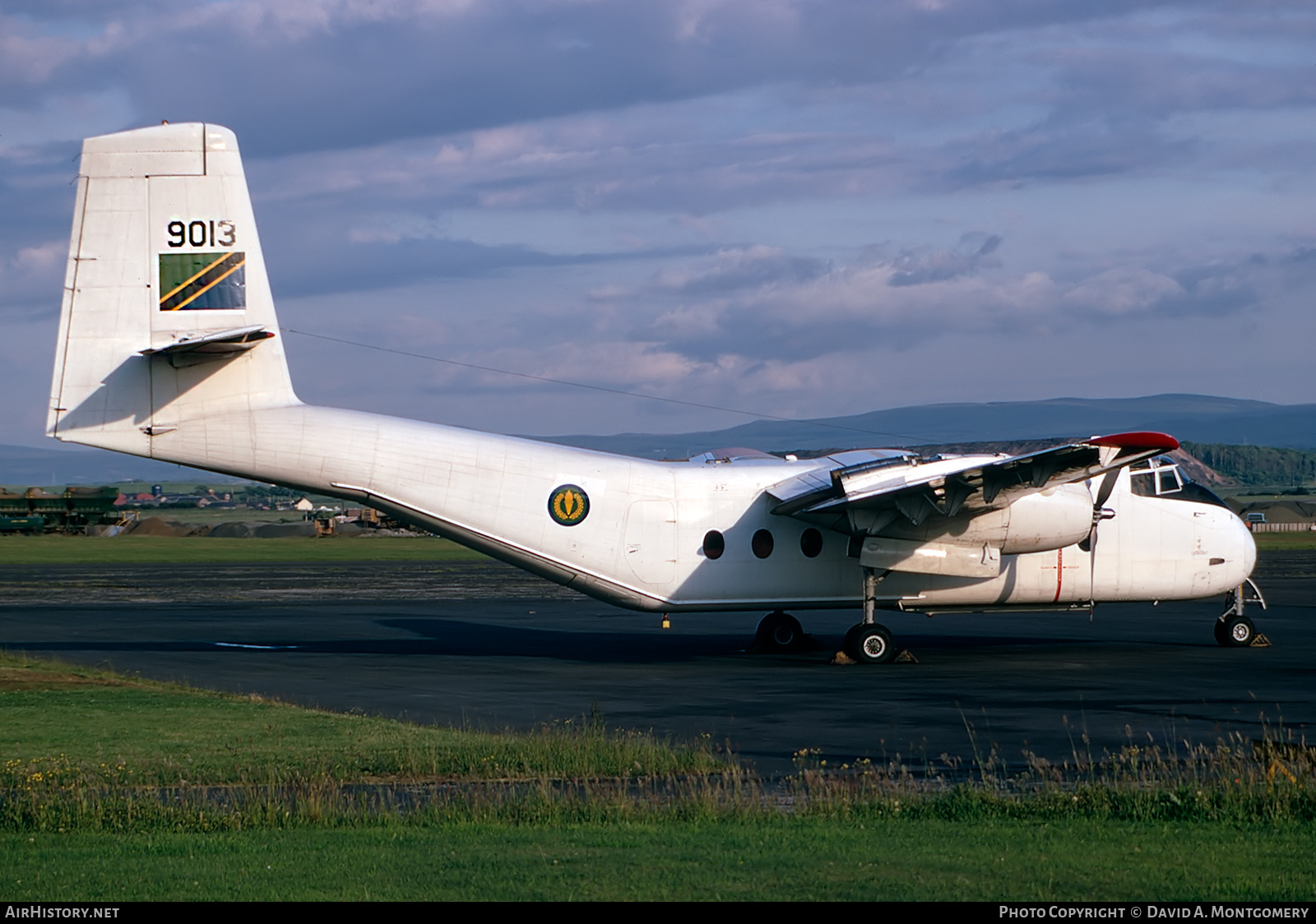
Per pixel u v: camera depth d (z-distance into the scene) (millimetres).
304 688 31812
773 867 12945
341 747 22375
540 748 21516
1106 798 16672
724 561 38594
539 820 16172
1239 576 40375
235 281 36000
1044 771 20109
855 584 38906
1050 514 36688
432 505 37562
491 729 25094
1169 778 18375
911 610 39375
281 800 17484
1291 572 86312
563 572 38438
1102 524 39406
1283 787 16641
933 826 15438
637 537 38281
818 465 40062
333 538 166250
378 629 49312
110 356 35344
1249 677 33094
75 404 35188
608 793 18328
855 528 36750
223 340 32875
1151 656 38625
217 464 36250
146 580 82188
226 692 30656
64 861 13656
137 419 35531
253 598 65688
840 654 37375
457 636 46500
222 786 19031
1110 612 56594
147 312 35500
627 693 30797
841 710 27625
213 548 134875
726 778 18859
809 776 18922
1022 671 35031
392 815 16406
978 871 12734
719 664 37469
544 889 12102
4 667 34781
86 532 179125
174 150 35688
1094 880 12359
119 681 32219
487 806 16750
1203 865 13008
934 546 37062
